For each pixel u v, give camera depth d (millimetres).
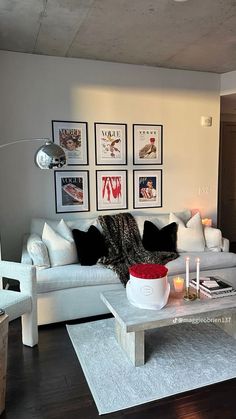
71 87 3766
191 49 3469
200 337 2672
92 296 3033
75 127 3836
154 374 2201
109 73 3904
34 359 2402
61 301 2926
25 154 3670
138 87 4055
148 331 2768
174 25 2848
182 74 4258
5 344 1905
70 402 1960
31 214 3764
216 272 3502
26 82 3594
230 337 2668
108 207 4086
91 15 2641
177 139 4348
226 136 5910
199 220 3861
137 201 4223
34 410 1898
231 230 6184
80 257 3256
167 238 3695
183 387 2072
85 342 2623
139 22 2779
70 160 3852
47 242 3186
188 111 4359
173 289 2689
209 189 4625
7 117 3566
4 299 2387
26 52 3533
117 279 3092
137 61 3875
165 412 1876
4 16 2648
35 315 2564
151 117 4168
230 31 2982
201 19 2730
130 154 4117
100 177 4008
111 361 2359
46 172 3768
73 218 3947
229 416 1842
